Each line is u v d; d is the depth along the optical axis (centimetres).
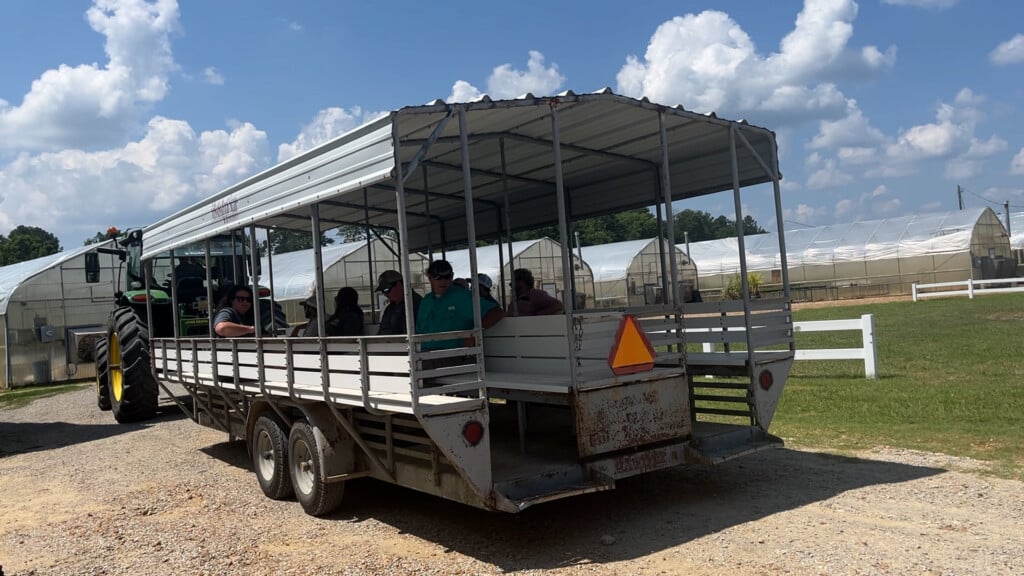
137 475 857
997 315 2130
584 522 575
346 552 543
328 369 585
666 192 626
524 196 939
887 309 2778
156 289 1289
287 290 2756
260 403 730
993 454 693
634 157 773
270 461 725
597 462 553
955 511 544
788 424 887
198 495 743
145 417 1275
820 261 4306
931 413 878
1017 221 4716
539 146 708
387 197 885
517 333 618
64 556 577
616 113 618
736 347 1427
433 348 629
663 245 823
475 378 524
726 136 706
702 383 718
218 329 807
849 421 878
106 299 2305
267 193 655
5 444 1141
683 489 651
